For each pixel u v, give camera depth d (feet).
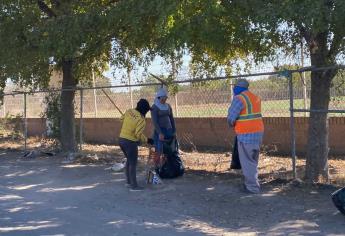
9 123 74.38
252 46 34.22
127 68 47.93
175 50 36.01
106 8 39.34
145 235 25.88
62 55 42.09
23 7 45.29
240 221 27.50
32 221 29.09
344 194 26.43
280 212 28.37
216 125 54.65
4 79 52.49
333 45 33.53
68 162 46.96
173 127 37.70
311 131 35.29
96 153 53.78
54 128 55.77
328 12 27.30
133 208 30.99
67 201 33.68
